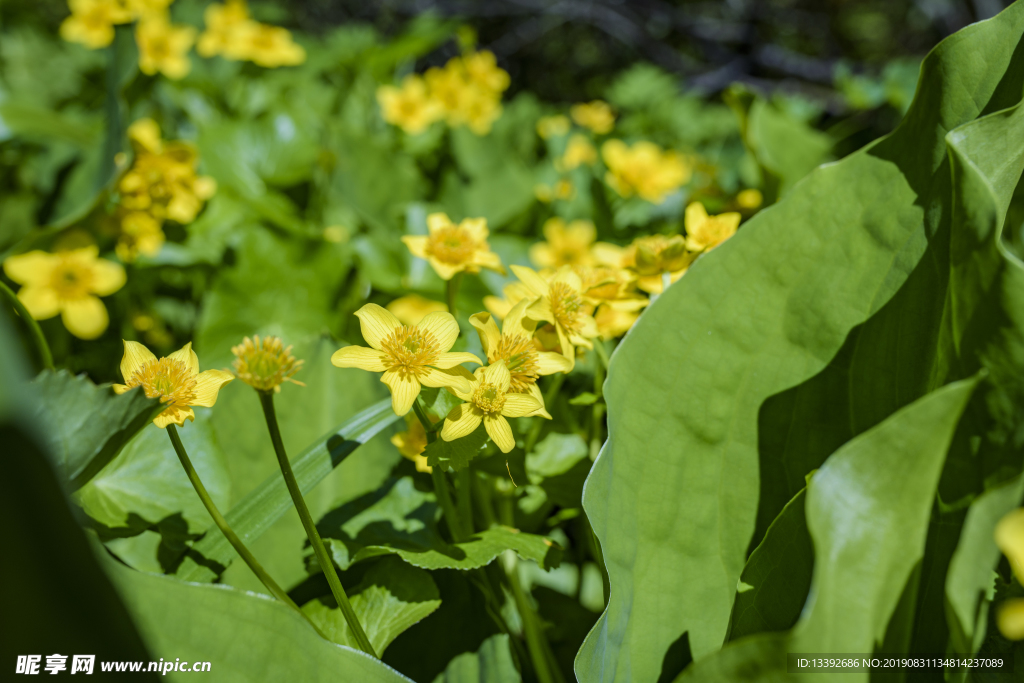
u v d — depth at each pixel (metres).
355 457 0.73
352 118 1.75
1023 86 0.66
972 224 0.63
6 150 1.28
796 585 0.65
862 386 0.67
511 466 0.69
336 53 2.01
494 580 0.73
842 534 0.60
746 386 0.67
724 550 0.67
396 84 2.07
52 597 0.58
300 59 1.53
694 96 2.30
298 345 0.74
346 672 0.63
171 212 0.98
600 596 0.80
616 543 0.65
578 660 0.64
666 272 0.72
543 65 4.51
